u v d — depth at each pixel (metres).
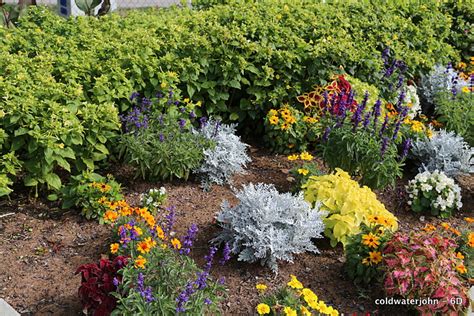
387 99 6.85
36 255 4.33
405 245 4.07
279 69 6.18
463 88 7.00
